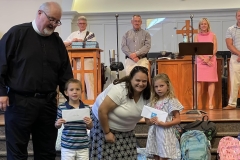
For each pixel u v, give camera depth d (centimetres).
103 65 720
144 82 245
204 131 378
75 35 575
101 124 253
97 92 524
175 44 791
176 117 318
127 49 545
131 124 264
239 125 412
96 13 796
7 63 239
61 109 285
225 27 794
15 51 241
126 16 803
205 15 796
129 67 541
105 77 750
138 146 393
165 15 798
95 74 512
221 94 584
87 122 273
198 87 570
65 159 290
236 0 793
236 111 526
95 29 806
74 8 803
